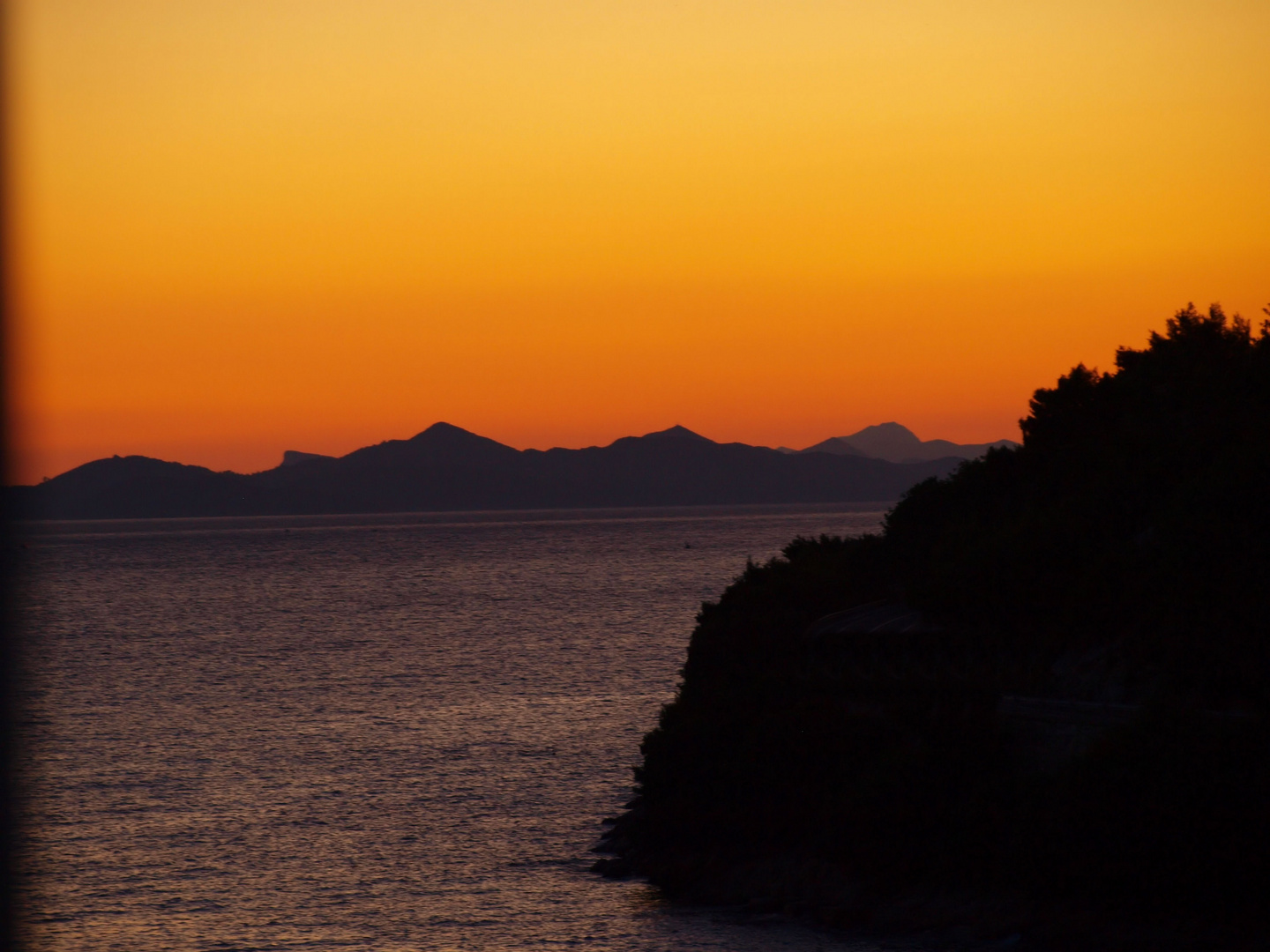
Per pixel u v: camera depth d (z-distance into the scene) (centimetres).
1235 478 5062
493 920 5047
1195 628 4794
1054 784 4734
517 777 7444
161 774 7569
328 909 5212
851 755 5556
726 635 7425
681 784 5981
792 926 4834
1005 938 4416
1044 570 5797
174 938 4872
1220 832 4181
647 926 4912
